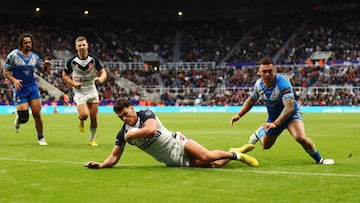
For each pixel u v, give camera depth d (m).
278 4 98.69
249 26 97.94
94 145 18.38
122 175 10.46
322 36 89.81
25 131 26.86
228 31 97.56
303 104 73.31
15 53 17.33
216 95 79.31
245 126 32.84
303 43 89.25
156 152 11.25
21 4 92.94
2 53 76.44
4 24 88.12
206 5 100.75
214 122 38.44
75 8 97.94
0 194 8.56
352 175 10.58
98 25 98.50
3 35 83.75
